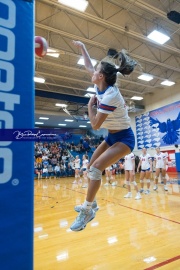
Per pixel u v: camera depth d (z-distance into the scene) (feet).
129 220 13.07
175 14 21.72
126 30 24.77
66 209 16.43
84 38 26.61
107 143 5.81
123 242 9.68
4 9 3.29
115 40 28.55
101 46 28.48
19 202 3.14
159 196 20.83
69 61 33.45
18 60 3.34
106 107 4.93
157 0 22.30
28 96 3.37
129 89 46.16
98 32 26.81
